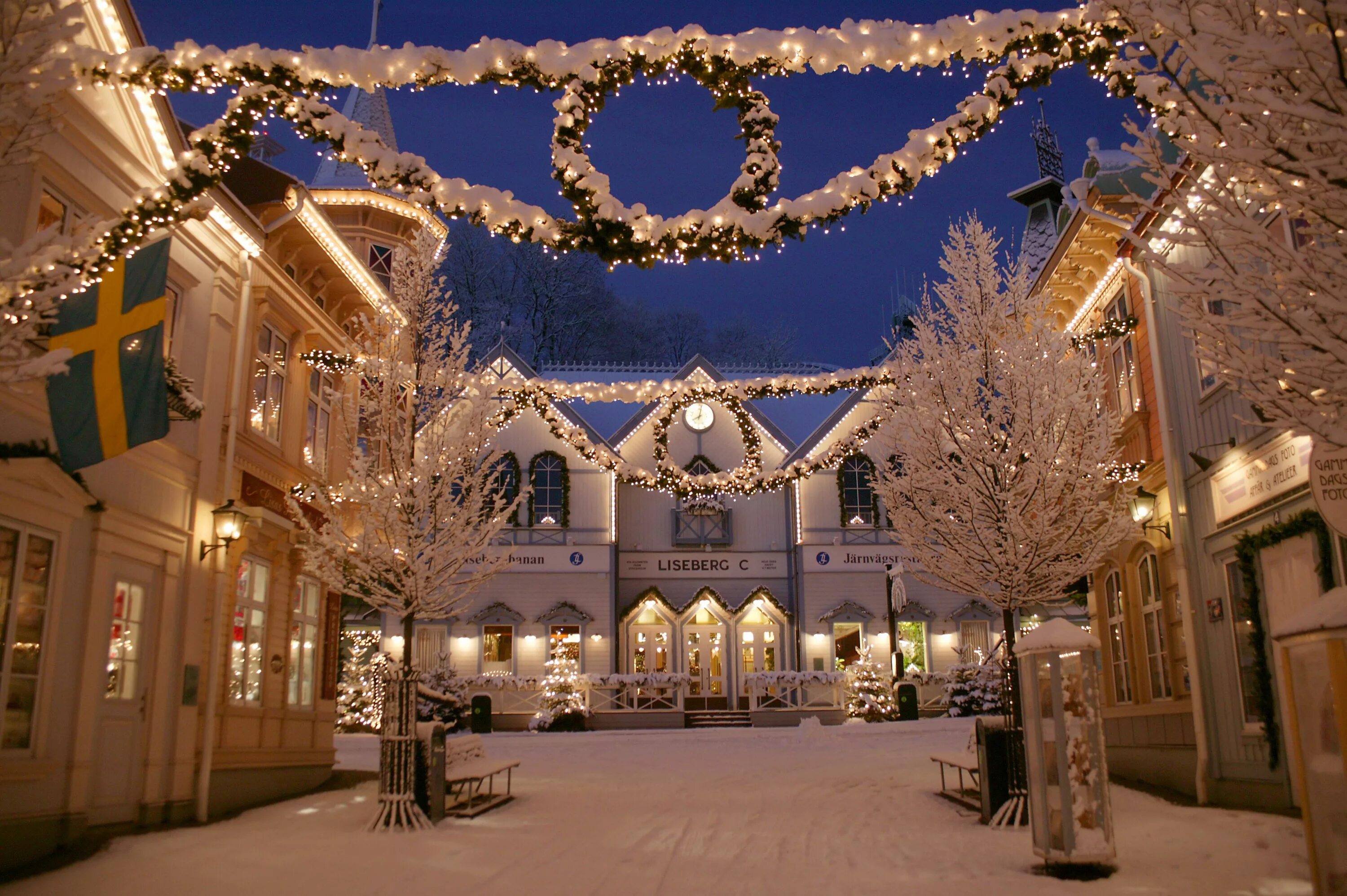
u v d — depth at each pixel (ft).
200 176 25.05
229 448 43.24
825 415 125.80
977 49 23.12
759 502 111.96
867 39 23.08
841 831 36.37
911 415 44.70
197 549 41.09
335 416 56.75
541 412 49.19
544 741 81.66
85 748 33.40
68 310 30.50
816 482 108.27
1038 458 41.37
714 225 24.32
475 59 23.58
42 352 30.89
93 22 31.89
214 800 41.50
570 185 23.82
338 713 94.99
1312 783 19.94
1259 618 35.86
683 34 23.29
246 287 45.37
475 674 101.76
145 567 38.04
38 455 31.27
